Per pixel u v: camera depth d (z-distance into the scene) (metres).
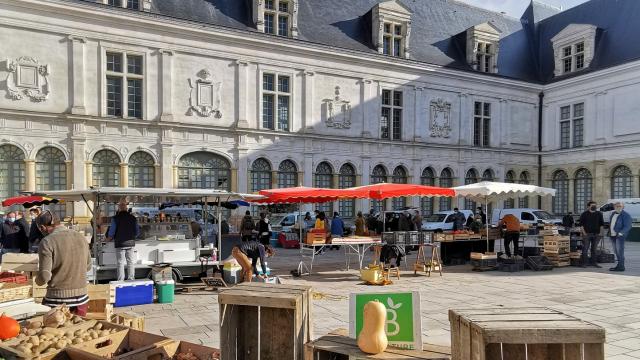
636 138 28.27
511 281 12.35
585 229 15.19
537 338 2.41
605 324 7.70
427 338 6.92
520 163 34.00
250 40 24.52
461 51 33.34
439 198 30.84
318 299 9.88
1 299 5.62
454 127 31.34
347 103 27.67
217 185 24.19
